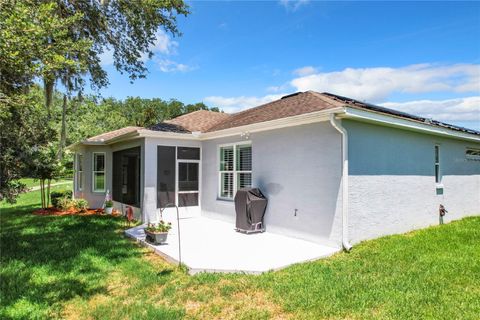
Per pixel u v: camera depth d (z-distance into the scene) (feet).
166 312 12.56
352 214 22.20
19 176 25.13
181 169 36.73
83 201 45.03
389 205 25.26
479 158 39.29
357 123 22.91
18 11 14.38
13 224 32.73
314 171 23.84
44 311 13.14
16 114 22.25
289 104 30.14
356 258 19.43
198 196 38.04
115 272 17.85
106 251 21.95
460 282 15.08
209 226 31.30
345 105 20.66
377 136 24.54
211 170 36.35
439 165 32.12
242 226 28.07
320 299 13.37
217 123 42.04
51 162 42.78
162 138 35.14
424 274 16.14
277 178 27.27
